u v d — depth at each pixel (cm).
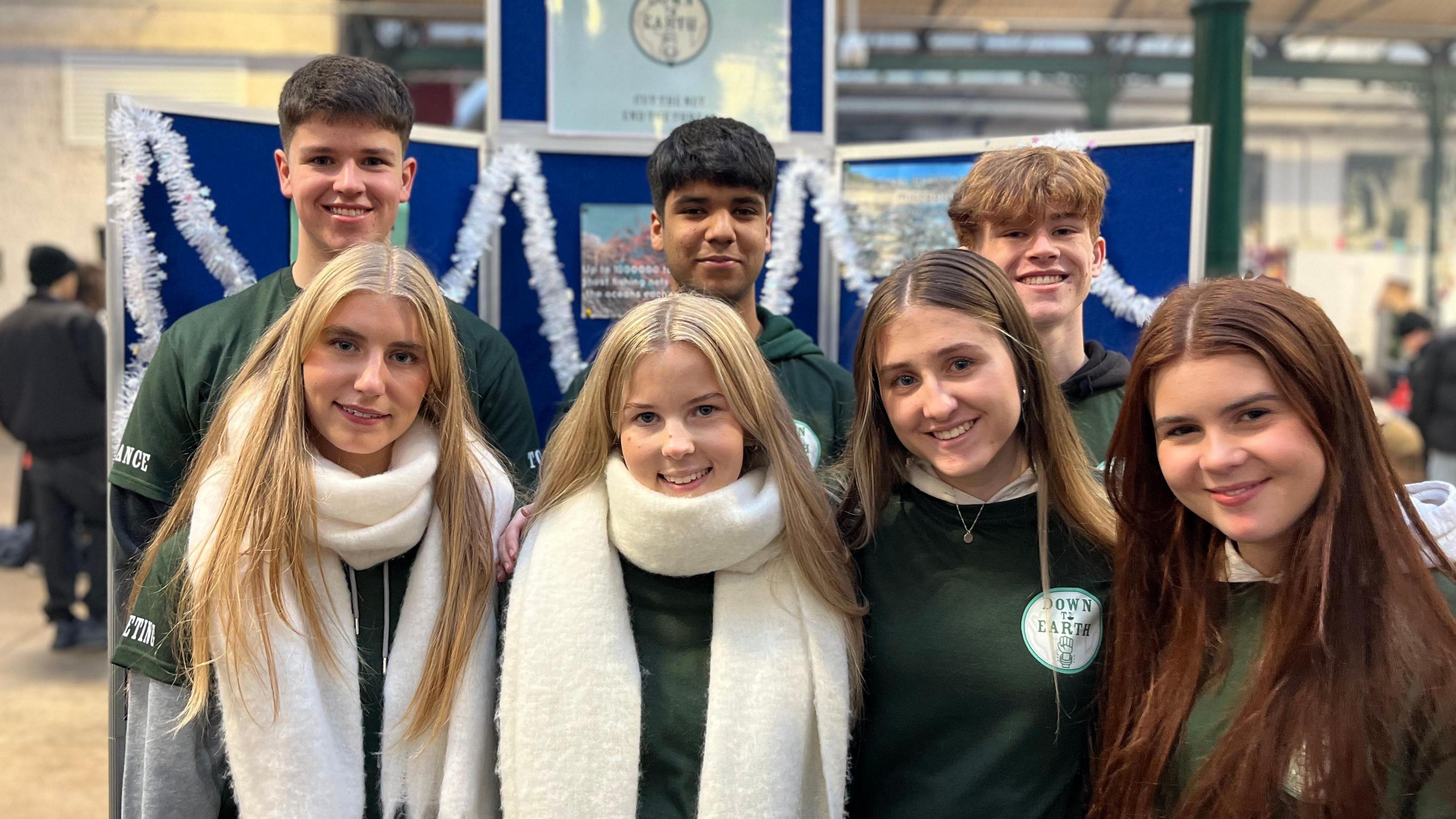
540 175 248
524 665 133
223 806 136
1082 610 136
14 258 802
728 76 253
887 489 145
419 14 698
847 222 256
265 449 133
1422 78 854
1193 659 125
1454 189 1033
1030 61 782
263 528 130
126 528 171
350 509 131
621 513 135
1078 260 188
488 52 244
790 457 138
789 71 255
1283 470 115
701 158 194
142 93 775
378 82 182
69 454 399
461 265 243
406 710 133
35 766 305
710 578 140
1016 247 188
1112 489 133
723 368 132
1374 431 117
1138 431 129
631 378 133
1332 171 1045
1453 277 986
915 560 141
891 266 254
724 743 130
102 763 309
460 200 244
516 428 195
